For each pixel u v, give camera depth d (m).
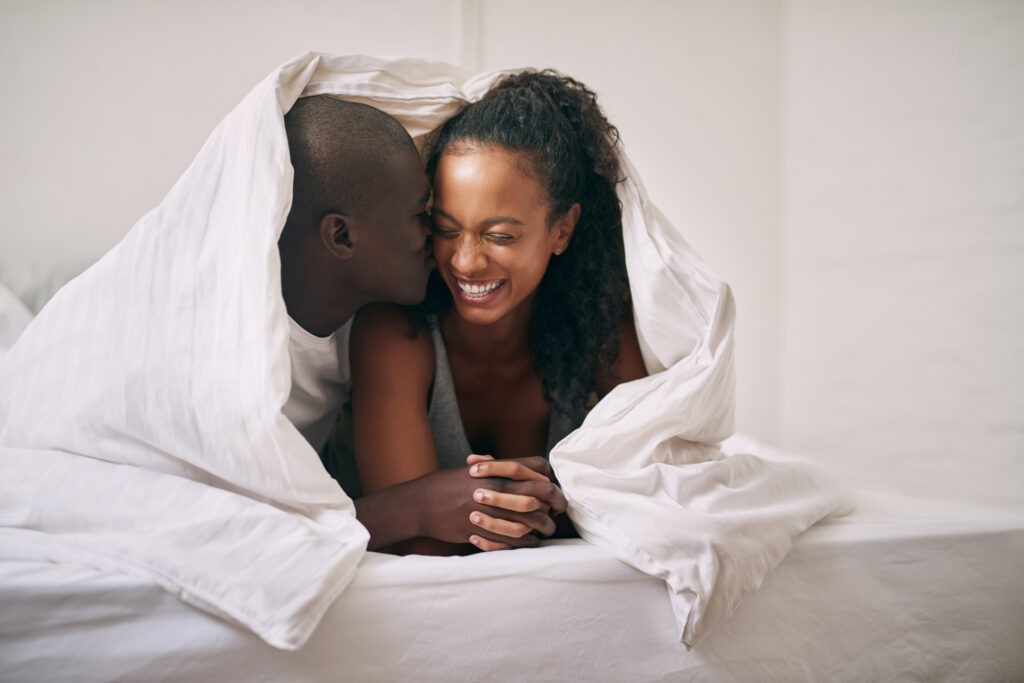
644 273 0.89
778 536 0.76
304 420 0.94
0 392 0.83
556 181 0.85
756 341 2.02
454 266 0.84
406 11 1.76
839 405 1.76
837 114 1.78
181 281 0.76
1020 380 1.26
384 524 0.79
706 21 1.97
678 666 0.72
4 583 0.62
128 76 1.62
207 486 0.71
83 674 0.62
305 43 1.71
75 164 1.59
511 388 1.01
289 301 0.83
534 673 0.70
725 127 1.99
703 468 0.80
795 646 0.76
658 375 0.89
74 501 0.70
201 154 0.81
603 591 0.71
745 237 2.01
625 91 1.93
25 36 1.57
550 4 1.86
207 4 1.65
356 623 0.66
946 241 1.44
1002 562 0.83
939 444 1.45
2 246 1.57
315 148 0.78
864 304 1.69
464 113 0.88
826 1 1.83
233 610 0.62
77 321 0.80
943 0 1.46
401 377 0.91
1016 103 1.29
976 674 0.81
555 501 0.78
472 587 0.69
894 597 0.80
